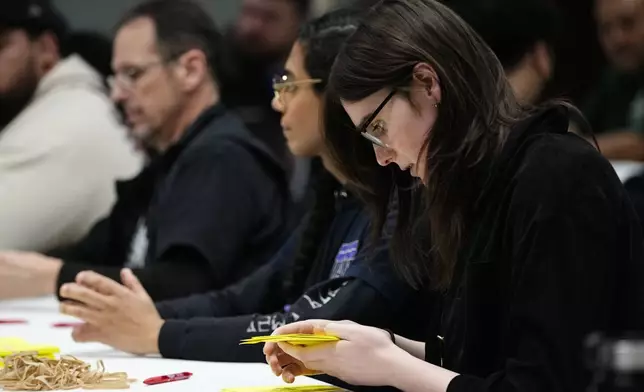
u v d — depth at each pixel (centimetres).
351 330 327
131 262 649
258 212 570
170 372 401
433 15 326
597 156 310
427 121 323
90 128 731
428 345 348
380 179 392
